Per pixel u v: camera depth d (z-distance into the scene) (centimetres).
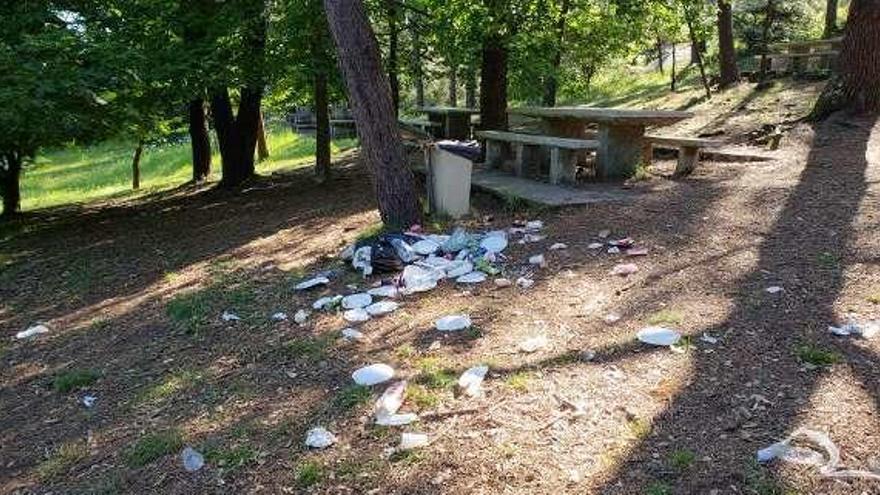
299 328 525
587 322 459
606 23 1370
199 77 1082
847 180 716
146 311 646
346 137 2364
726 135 1201
